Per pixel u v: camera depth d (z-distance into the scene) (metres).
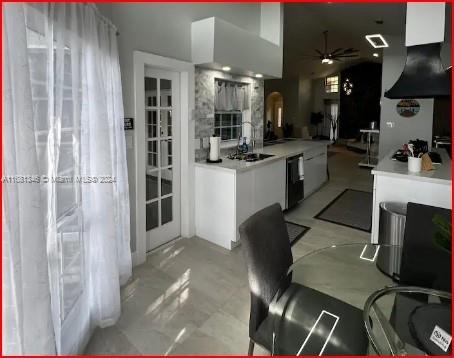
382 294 1.71
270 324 1.61
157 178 3.45
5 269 1.09
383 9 5.31
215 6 3.75
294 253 3.42
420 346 1.28
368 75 14.25
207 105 3.86
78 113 1.76
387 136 7.33
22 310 1.15
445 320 1.38
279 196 4.38
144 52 2.96
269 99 14.31
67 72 1.69
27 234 1.20
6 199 1.07
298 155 4.85
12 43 1.09
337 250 2.69
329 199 5.45
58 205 1.65
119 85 2.49
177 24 3.28
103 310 2.18
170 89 3.47
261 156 4.22
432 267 2.00
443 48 6.05
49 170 1.46
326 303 1.76
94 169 2.04
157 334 2.15
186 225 3.76
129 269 2.77
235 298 2.57
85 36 1.87
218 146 3.72
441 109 7.95
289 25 6.93
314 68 12.69
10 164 1.08
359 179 7.11
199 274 2.94
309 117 14.95
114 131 2.40
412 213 2.10
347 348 1.45
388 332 1.41
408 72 3.60
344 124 14.87
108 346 2.04
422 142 4.21
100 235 2.11
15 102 1.12
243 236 1.59
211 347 2.04
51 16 1.45
